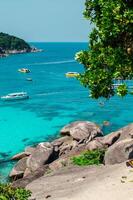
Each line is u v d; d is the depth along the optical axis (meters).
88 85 22.00
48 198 23.73
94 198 22.25
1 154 47.91
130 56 21.00
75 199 22.45
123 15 19.03
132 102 84.00
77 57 22.39
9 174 39.06
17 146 51.66
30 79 135.88
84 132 44.88
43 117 70.81
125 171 25.66
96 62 21.53
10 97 94.56
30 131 59.81
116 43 21.56
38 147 39.94
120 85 20.30
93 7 21.69
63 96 98.00
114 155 29.62
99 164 30.66
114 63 20.83
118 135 38.03
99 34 21.61
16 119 69.62
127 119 67.00
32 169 37.91
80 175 28.17
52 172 31.42
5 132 59.41
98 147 36.84
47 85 122.25
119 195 22.11
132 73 20.86
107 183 24.16
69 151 40.06
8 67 198.00
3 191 19.14
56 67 195.25
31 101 91.38
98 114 72.25
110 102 84.50
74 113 74.00
